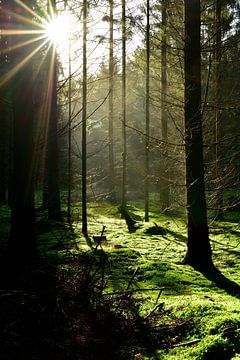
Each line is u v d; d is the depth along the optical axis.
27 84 7.79
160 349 4.52
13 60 7.76
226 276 8.39
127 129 30.12
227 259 10.22
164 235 13.91
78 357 4.05
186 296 6.50
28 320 4.32
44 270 5.43
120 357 4.27
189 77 8.97
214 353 4.39
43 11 8.41
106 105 27.83
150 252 10.57
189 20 9.00
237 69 17.70
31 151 7.82
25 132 7.78
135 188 31.42
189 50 9.00
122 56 17.91
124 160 18.59
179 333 4.88
